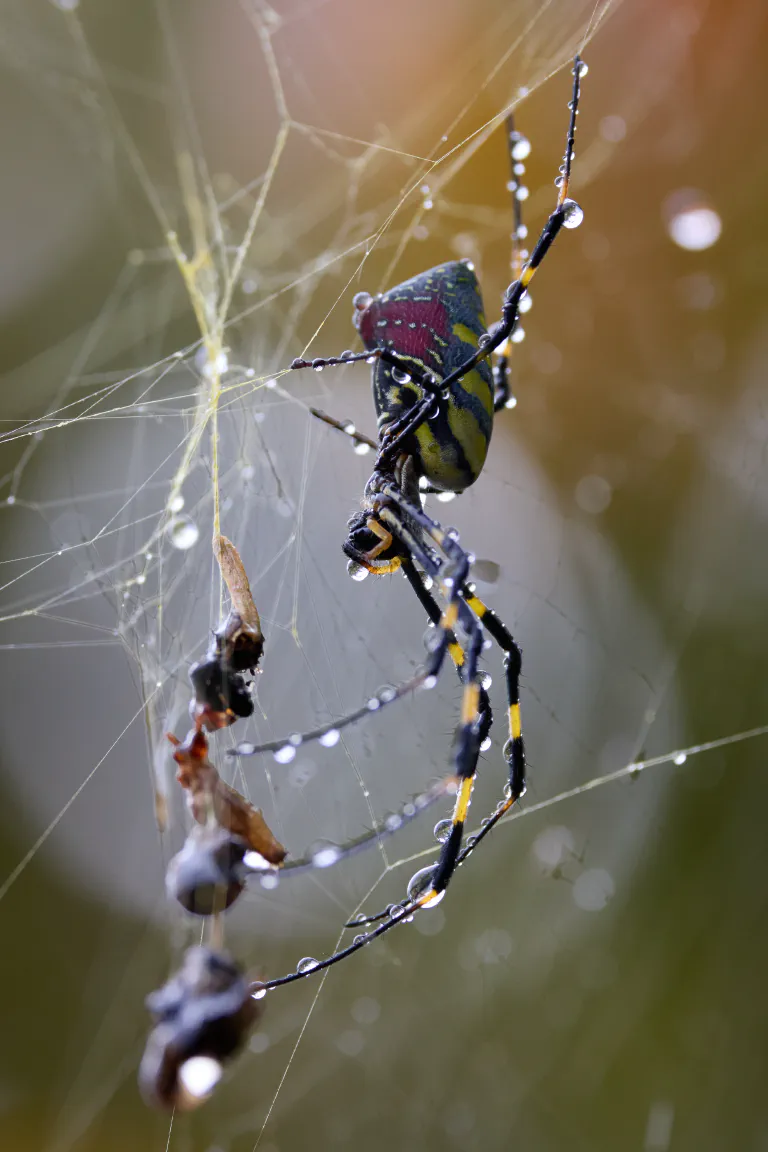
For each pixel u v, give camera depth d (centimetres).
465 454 25
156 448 30
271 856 23
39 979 31
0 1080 30
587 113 34
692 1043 32
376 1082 33
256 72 34
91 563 28
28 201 34
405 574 25
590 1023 33
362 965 34
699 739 34
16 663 32
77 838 32
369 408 30
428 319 25
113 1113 31
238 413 28
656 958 33
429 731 30
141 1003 32
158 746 27
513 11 31
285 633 29
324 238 33
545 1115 33
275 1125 32
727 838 33
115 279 34
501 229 34
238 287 32
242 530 28
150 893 32
